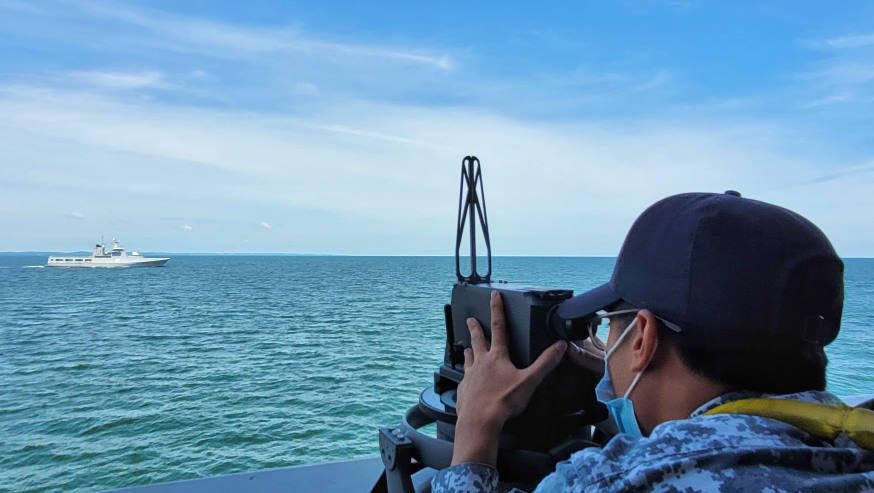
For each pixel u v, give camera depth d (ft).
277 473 7.39
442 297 188.85
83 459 40.57
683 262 2.98
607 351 3.60
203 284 293.64
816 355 2.87
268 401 55.31
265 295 208.33
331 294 207.41
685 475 2.57
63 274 444.14
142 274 435.53
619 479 2.72
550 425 4.34
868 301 66.49
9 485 35.99
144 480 36.50
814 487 2.43
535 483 4.36
